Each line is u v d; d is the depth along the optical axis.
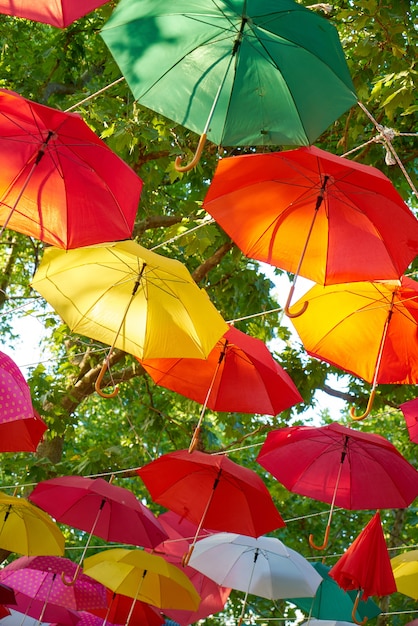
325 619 8.27
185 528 7.99
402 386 10.77
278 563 7.48
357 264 4.58
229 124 3.90
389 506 6.44
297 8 3.70
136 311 5.61
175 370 6.18
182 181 11.20
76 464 11.03
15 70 11.76
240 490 6.57
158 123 9.16
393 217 4.37
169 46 3.94
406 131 9.98
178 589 7.05
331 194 4.45
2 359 4.25
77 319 5.68
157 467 6.67
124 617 8.03
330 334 5.91
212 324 5.47
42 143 4.18
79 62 11.81
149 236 12.24
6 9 3.75
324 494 6.49
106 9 8.81
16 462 10.44
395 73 8.16
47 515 6.90
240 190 4.59
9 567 8.03
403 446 14.75
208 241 8.87
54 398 10.41
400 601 13.68
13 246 14.26
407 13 8.62
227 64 3.90
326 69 3.80
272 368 5.74
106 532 6.91
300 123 3.88
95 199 4.48
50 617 8.49
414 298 5.57
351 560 6.38
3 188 4.52
